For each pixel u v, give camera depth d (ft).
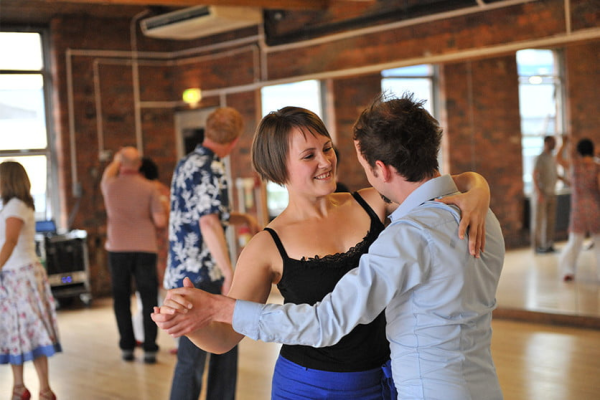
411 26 22.54
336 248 6.84
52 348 14.99
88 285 27.76
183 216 12.89
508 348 18.19
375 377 6.64
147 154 30.86
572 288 20.07
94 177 29.55
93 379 17.30
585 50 18.95
